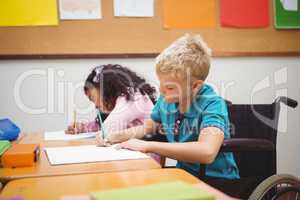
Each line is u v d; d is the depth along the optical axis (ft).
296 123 7.79
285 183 3.21
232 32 7.39
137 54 7.11
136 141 3.77
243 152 4.15
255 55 7.52
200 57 4.10
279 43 7.59
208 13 7.28
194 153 3.34
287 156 7.79
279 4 7.54
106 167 2.83
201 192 1.80
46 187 2.25
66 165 2.94
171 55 4.06
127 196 1.73
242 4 7.39
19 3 6.73
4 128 4.53
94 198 1.73
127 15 7.06
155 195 1.74
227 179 4.12
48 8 6.82
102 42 7.01
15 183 2.36
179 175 2.50
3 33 6.71
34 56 6.82
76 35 6.93
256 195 3.12
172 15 7.16
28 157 2.93
